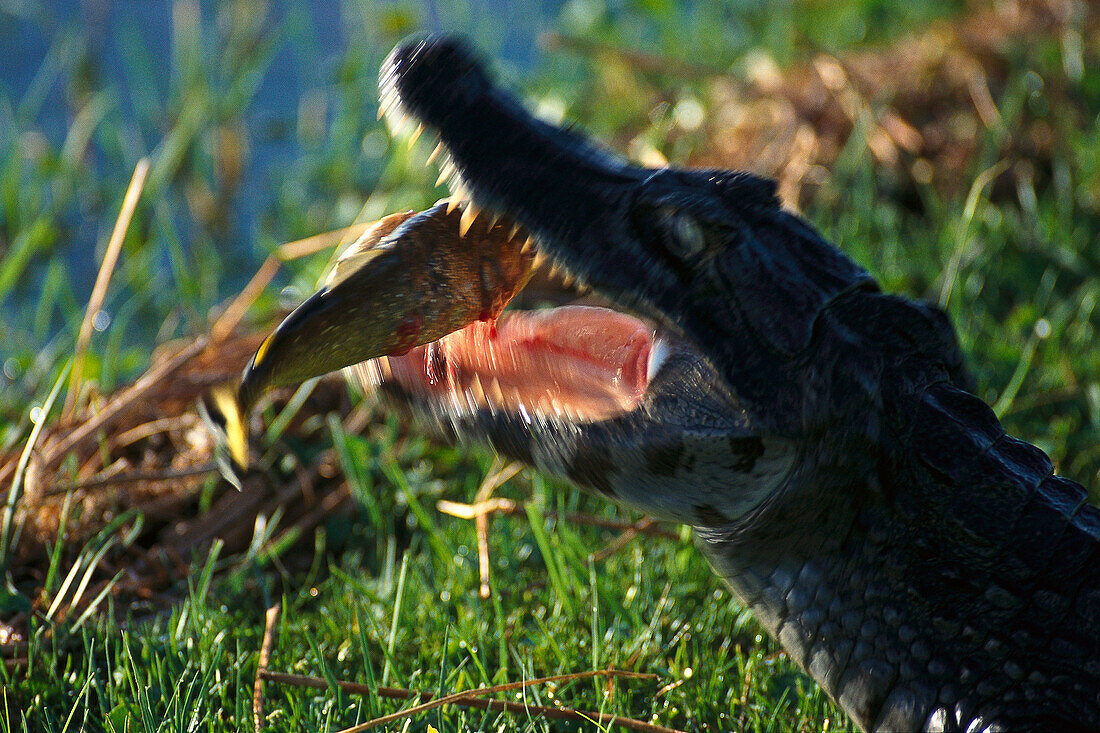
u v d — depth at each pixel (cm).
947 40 624
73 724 426
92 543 441
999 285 510
